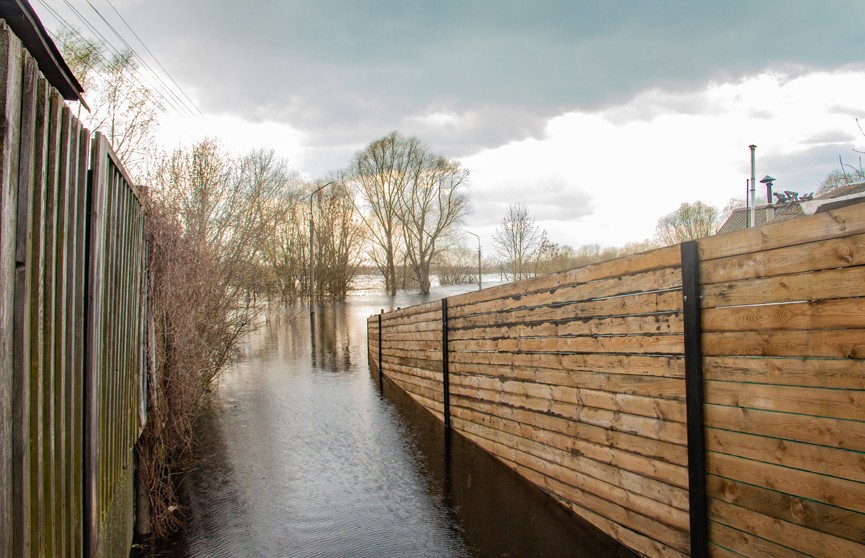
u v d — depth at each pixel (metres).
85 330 2.67
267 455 7.00
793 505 3.12
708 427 3.64
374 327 14.09
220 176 14.07
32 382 1.81
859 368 2.81
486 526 4.95
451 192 49.72
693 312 3.71
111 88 13.75
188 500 5.62
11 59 1.50
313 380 12.06
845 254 2.87
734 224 31.48
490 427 6.87
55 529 2.06
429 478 6.14
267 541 4.75
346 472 6.37
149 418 5.32
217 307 8.69
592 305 4.90
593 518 4.91
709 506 3.64
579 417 5.09
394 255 50.72
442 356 8.34
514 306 6.25
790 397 3.14
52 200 1.95
